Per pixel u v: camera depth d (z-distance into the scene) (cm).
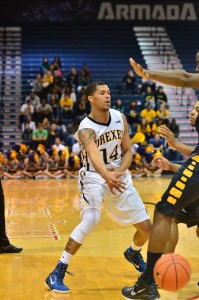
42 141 2128
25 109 2273
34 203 1291
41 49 2812
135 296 495
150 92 2411
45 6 2892
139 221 551
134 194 553
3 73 2686
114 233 876
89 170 549
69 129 2197
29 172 2069
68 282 565
